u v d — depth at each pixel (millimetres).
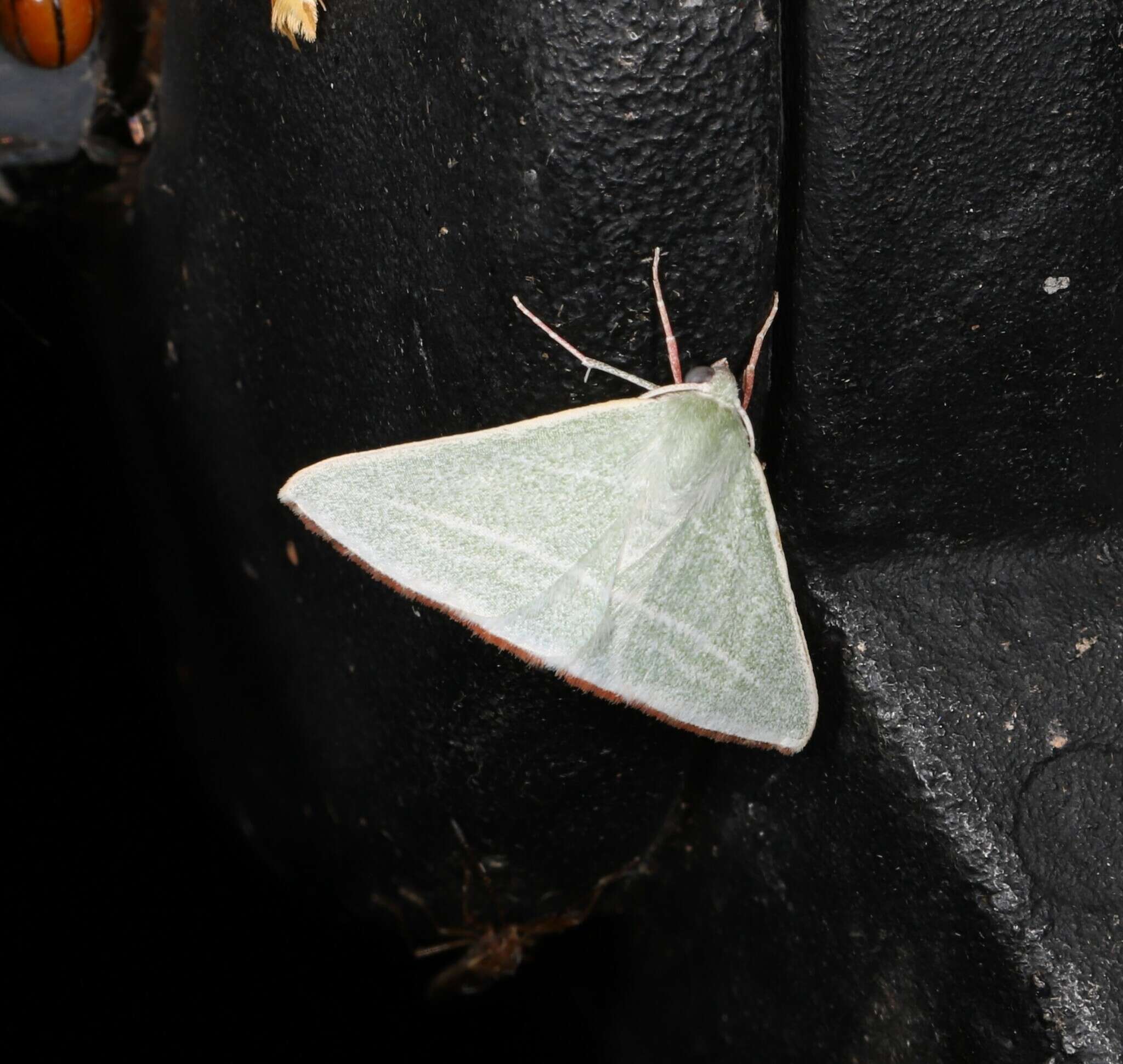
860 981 135
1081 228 123
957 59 119
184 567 166
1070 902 125
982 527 132
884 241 122
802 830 135
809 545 131
